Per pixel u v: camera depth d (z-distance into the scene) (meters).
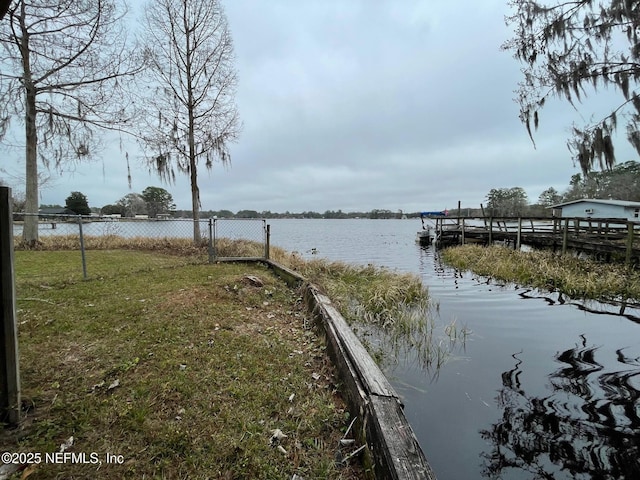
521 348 4.93
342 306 6.09
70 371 2.69
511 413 3.29
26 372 2.63
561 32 4.82
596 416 3.26
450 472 2.54
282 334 3.99
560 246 14.00
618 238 14.16
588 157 4.75
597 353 4.75
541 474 2.53
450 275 11.73
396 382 3.84
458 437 2.93
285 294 5.98
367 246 24.41
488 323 6.15
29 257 8.51
